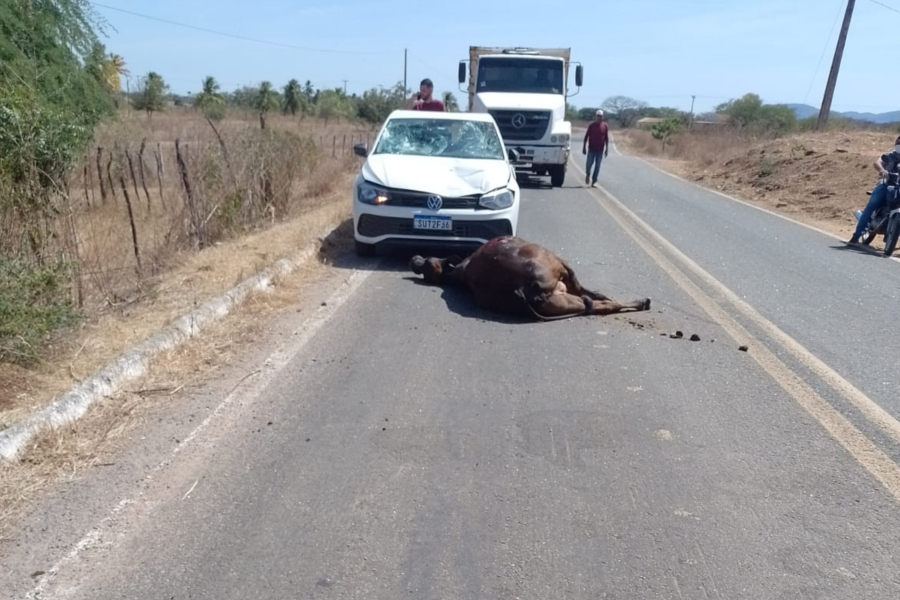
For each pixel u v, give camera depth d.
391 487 4.29
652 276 9.72
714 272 10.11
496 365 6.25
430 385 5.77
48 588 3.38
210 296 7.16
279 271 8.48
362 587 3.47
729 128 45.94
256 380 5.68
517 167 20.94
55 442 4.46
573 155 39.28
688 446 4.89
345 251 10.30
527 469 4.54
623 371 6.19
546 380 5.95
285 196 12.68
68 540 3.70
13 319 5.20
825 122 30.47
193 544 3.72
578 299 7.69
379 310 7.69
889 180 12.38
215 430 4.87
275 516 3.98
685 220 15.10
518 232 12.80
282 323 7.06
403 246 9.95
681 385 5.93
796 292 9.13
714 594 3.48
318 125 42.12
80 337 5.81
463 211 9.36
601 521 4.02
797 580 3.59
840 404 5.66
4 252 5.96
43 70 11.33
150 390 5.32
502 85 21.33
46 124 6.70
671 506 4.18
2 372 4.98
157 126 31.20
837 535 3.95
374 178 9.64
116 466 4.35
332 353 6.38
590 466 4.59
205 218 9.96
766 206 18.70
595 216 15.16
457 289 8.63
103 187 12.63
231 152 11.34
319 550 3.72
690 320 7.75
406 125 11.03
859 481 4.51
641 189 21.45
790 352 6.82
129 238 9.77
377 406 5.35
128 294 7.27
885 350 6.98
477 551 3.75
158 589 3.41
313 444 4.75
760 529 3.99
